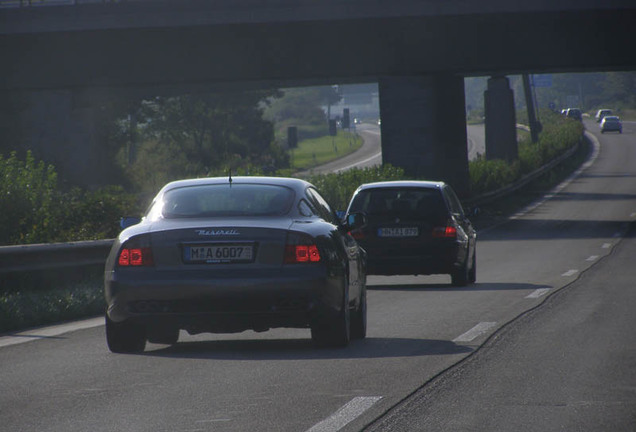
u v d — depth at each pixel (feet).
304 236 104.12
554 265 245.45
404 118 458.50
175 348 113.50
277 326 105.40
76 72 458.91
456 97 472.85
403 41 444.14
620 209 500.33
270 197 109.81
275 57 448.65
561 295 170.71
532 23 436.35
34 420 75.05
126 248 104.99
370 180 425.28
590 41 438.81
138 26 439.22
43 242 216.13
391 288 198.08
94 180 520.01
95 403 81.15
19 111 508.94
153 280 103.04
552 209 517.96
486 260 272.51
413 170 459.32
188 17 435.53
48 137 510.99
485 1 425.69
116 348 109.09
